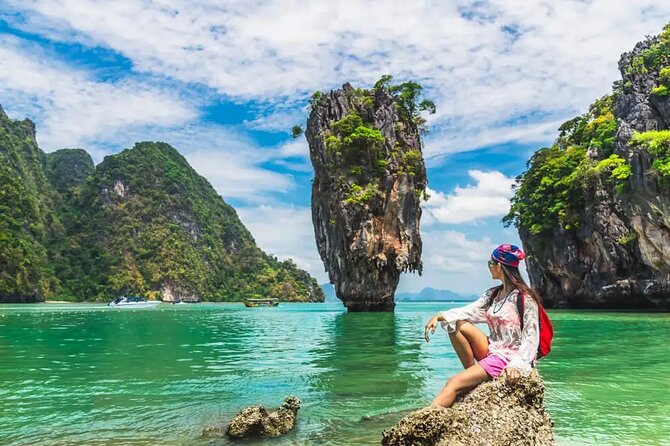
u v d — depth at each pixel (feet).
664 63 147.33
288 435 19.44
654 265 137.08
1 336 65.26
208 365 37.73
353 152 164.35
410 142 176.65
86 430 20.03
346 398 25.93
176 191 580.30
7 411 23.11
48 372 34.06
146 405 24.40
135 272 479.82
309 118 184.55
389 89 178.70
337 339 60.75
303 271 581.94
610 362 36.91
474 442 11.76
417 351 45.85
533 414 12.59
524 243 199.72
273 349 49.21
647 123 143.13
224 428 20.22
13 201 411.13
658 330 69.31
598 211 151.43
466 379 13.43
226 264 572.51
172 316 137.80
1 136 480.23
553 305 185.68
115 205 535.19
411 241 167.63
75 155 606.96
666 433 18.99
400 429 12.32
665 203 130.00
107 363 38.65
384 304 167.53
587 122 202.49
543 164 184.55
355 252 159.22
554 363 36.55
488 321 14.11
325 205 174.09
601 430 19.40
